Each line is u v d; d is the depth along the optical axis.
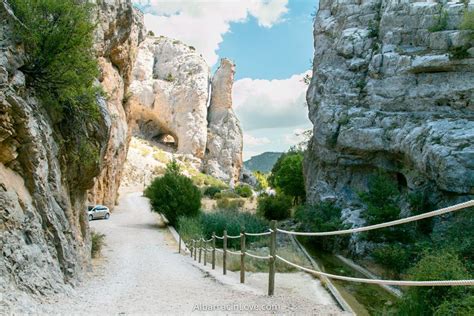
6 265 6.30
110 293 8.57
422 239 17.83
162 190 31.72
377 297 12.98
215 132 89.00
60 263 8.83
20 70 8.59
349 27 33.78
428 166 21.61
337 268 18.78
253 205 47.69
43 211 8.39
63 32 8.68
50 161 9.38
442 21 25.91
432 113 25.06
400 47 28.19
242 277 10.43
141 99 84.69
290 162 46.19
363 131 27.45
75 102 10.38
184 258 18.70
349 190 30.22
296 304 7.59
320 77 33.66
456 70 24.50
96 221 32.72
